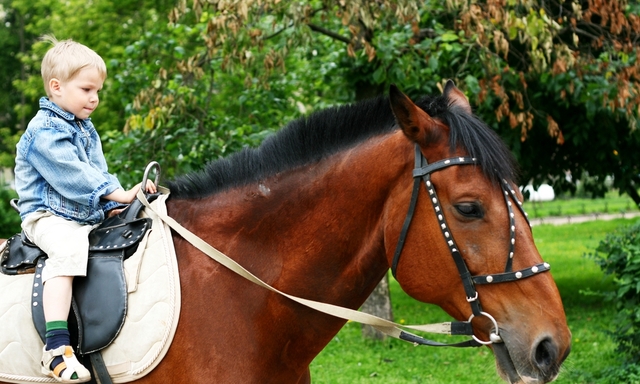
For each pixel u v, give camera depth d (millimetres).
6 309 2486
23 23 29703
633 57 6883
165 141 6730
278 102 7340
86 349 2396
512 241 2215
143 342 2365
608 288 10516
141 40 7332
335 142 2586
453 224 2258
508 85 7492
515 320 2195
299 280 2506
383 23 6453
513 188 2291
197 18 5996
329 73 7738
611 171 8930
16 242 2666
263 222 2562
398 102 2295
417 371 6680
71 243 2469
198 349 2379
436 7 6855
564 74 7207
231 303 2447
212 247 2500
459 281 2262
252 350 2438
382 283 7754
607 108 7523
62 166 2516
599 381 5945
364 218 2471
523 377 2162
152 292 2416
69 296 2424
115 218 2650
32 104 26156
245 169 2670
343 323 2586
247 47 6137
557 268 12625
